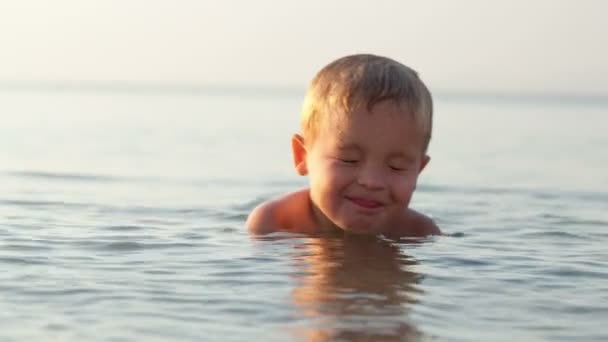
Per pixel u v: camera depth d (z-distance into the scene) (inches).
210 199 108.3
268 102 1109.1
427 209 103.0
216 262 77.9
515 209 104.1
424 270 77.2
